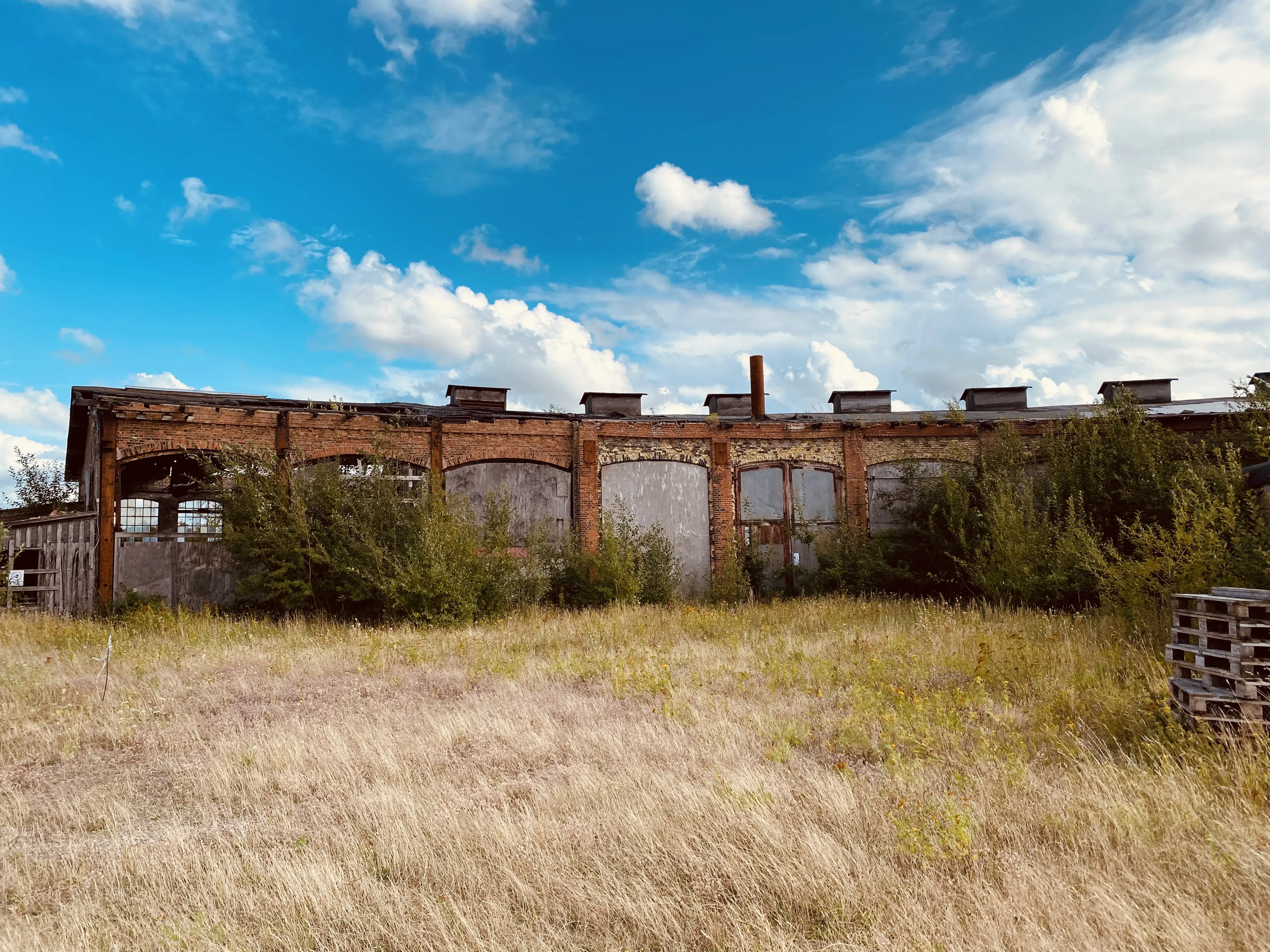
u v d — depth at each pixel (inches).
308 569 599.8
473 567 604.7
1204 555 412.8
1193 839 160.1
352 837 180.2
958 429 820.6
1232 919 130.1
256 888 156.6
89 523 605.9
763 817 174.6
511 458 740.0
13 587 599.5
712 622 538.9
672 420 838.5
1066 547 563.5
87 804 211.6
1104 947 123.5
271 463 611.2
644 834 172.7
